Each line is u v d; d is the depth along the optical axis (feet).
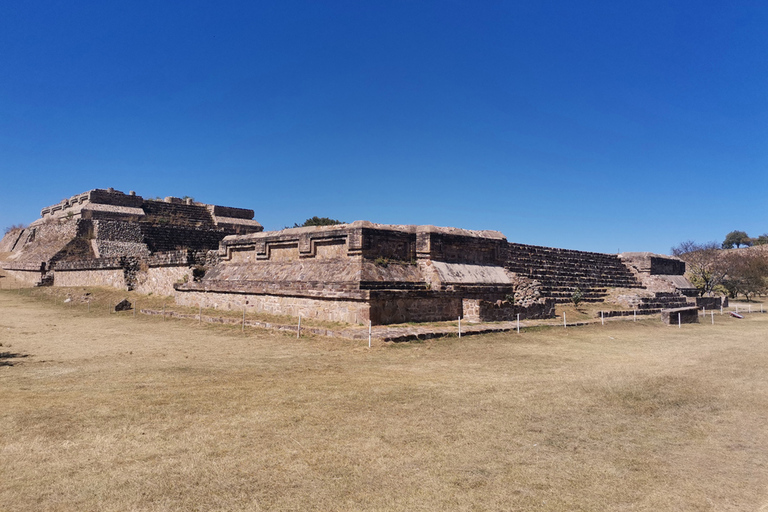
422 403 26.30
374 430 21.81
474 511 14.84
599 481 17.31
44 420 22.02
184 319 66.74
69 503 14.70
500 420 23.80
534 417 24.50
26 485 15.76
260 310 67.15
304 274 64.59
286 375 32.81
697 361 41.65
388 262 62.08
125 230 148.46
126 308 79.71
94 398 25.91
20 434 20.18
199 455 18.53
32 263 130.62
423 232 66.08
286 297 63.52
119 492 15.46
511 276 73.61
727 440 21.97
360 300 54.60
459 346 46.85
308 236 66.85
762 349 49.24
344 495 15.65
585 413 25.48
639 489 16.75
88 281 109.50
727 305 125.29
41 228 160.97
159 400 25.72
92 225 144.46
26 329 56.59
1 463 17.39
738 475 18.12
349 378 32.09
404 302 58.54
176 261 86.84
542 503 15.51
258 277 71.15
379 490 16.07
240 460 18.17
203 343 47.52
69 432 20.58
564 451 20.10
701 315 94.89
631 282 115.65
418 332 49.78
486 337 52.65
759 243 286.25
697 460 19.54
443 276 64.39
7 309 80.48
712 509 15.43
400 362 38.55
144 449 18.98
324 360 38.86
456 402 26.68
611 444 21.07
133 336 52.08
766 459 19.77
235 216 201.26
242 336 51.93
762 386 32.19
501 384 31.32
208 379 31.09
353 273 58.23
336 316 57.06
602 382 32.48
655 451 20.43
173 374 32.48
